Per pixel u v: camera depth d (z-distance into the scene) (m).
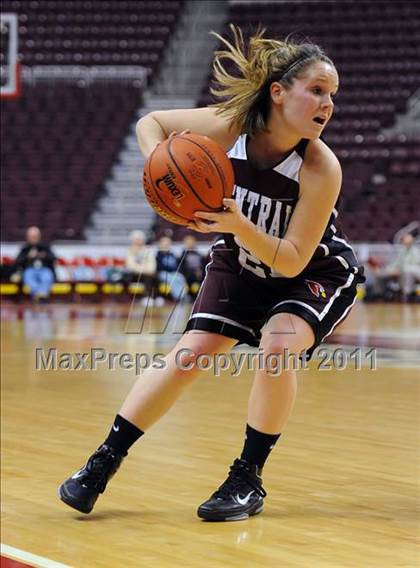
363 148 24.38
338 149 24.38
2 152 24.23
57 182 23.66
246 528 3.82
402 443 5.52
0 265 20.19
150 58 26.64
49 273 19.70
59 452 5.36
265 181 3.81
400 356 10.12
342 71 25.88
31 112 25.20
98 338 12.12
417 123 25.00
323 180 3.76
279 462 5.00
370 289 20.94
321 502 4.21
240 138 3.87
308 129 3.69
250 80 3.76
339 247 4.05
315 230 3.75
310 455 5.18
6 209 22.95
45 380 8.44
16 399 7.34
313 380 8.33
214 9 27.31
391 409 6.76
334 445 5.46
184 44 26.89
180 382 4.03
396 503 4.19
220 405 6.96
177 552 3.50
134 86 26.06
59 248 21.06
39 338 12.17
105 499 4.32
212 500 3.97
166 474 4.79
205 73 26.30
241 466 4.02
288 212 3.83
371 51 26.20
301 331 3.88
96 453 4.07
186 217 3.53
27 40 26.88
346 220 22.92
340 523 3.87
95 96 25.73
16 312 17.50
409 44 26.38
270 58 3.72
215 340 4.03
